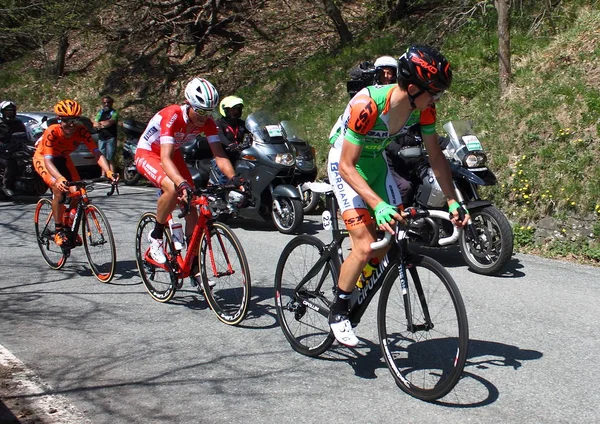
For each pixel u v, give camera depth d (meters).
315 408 3.70
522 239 7.58
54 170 6.28
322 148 11.55
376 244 3.68
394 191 4.03
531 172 8.14
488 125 9.41
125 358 4.50
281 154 8.57
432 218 6.52
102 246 6.36
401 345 4.15
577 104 8.79
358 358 4.40
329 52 15.43
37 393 3.97
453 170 6.47
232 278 5.14
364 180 3.62
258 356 4.48
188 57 18.30
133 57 18.92
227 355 4.51
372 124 3.61
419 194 6.51
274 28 17.70
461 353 3.52
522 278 6.29
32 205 11.24
